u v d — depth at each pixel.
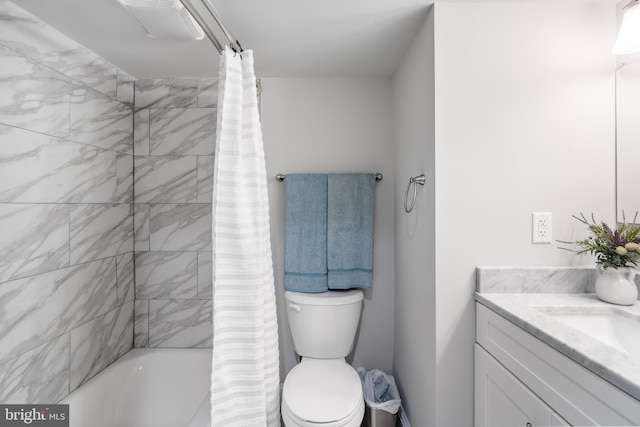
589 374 0.74
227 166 1.29
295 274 1.92
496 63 1.26
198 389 1.92
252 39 1.56
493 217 1.27
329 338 1.81
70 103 1.52
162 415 1.88
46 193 1.39
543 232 1.26
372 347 2.02
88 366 1.65
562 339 0.82
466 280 1.27
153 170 2.03
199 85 2.02
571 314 1.09
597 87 1.26
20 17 1.27
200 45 1.60
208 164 2.03
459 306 1.27
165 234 2.03
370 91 2.02
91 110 1.66
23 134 1.28
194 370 1.94
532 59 1.26
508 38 1.26
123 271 1.93
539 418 0.89
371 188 1.94
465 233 1.27
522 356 0.98
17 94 1.26
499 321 1.10
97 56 1.70
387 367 2.02
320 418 1.28
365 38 1.55
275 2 1.26
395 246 1.96
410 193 1.62
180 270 2.04
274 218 2.04
